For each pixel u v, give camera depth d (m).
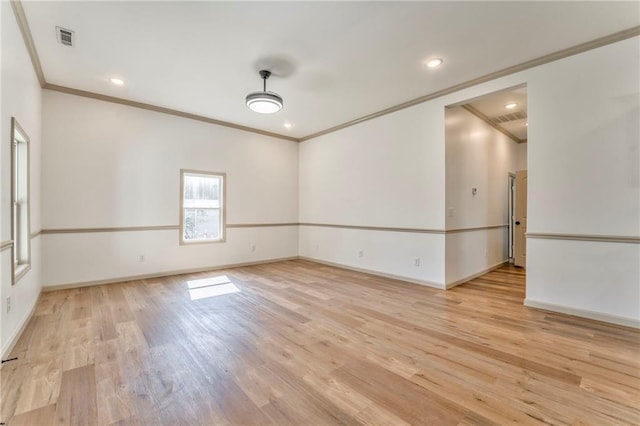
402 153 4.61
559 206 3.13
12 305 2.37
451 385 1.85
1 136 2.15
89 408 1.62
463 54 3.13
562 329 2.70
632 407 1.63
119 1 2.34
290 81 3.78
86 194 4.19
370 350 2.31
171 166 4.94
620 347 2.34
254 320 2.96
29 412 1.59
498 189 5.70
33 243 3.28
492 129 5.46
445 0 2.34
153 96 4.32
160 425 1.50
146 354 2.24
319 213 6.20
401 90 4.05
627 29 2.70
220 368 2.05
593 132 2.93
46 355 2.22
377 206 5.01
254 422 1.53
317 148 6.24
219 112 5.00
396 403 1.67
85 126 4.18
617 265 2.81
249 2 2.36
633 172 2.73
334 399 1.71
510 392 1.77
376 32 2.76
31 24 2.63
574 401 1.69
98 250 4.30
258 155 6.06
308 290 4.07
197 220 5.32
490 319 2.96
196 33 2.79
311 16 2.54
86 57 3.22
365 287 4.23
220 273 5.15
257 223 6.05
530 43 2.93
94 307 3.32
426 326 2.79
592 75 2.92
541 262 3.26
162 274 4.87
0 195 2.12
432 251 4.24
